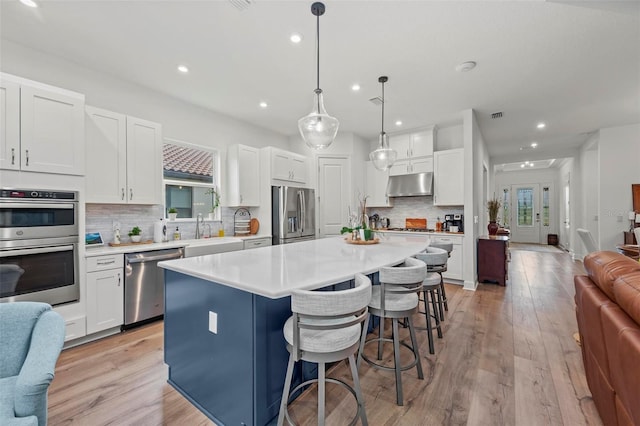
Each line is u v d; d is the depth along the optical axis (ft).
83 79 9.76
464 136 14.03
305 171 17.51
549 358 7.48
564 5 6.82
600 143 17.01
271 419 5.19
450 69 9.88
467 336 8.87
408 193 16.75
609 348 4.21
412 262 6.86
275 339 5.32
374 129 17.13
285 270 5.80
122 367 7.16
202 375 5.77
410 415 5.47
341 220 17.71
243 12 7.09
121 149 9.97
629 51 8.77
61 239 7.98
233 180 14.47
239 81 10.85
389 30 7.79
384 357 7.72
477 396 6.00
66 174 8.17
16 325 4.45
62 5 6.87
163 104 12.09
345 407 5.70
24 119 7.47
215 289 5.51
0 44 8.20
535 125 16.46
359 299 4.43
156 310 9.93
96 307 8.56
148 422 5.33
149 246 10.00
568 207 27.12
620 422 4.13
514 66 9.70
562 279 16.08
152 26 7.66
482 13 7.13
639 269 4.47
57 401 5.86
